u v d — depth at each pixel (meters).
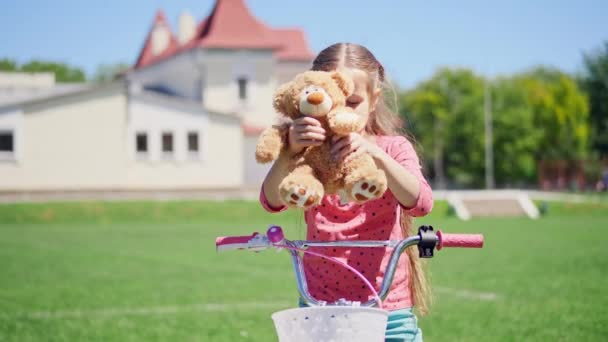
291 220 38.16
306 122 3.37
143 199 43.56
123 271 16.66
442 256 19.64
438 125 77.69
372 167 3.31
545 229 31.48
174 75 56.34
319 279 3.86
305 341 3.21
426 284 4.34
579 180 79.56
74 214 37.25
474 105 75.62
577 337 8.38
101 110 43.78
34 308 11.20
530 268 16.42
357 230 3.83
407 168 3.74
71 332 9.14
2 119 41.91
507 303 11.20
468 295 12.19
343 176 3.40
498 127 75.38
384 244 3.51
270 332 9.07
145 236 28.11
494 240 25.31
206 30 53.44
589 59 82.31
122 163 44.41
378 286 3.78
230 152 47.03
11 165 42.09
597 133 81.25
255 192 47.44
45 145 42.69
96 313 10.72
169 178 45.75
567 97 77.75
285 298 12.27
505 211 43.84
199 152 46.34
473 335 8.64
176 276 15.64
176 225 34.75
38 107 42.50
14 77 56.84
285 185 3.27
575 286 13.06
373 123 4.12
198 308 11.17
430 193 3.66
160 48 63.28
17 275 15.84
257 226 34.06
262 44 51.72
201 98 51.44
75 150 43.31
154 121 45.44
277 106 3.56
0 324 9.73
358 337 3.16
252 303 11.70
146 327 9.48
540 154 78.00
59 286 13.95
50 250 22.23
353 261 3.80
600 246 22.58
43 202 38.94
